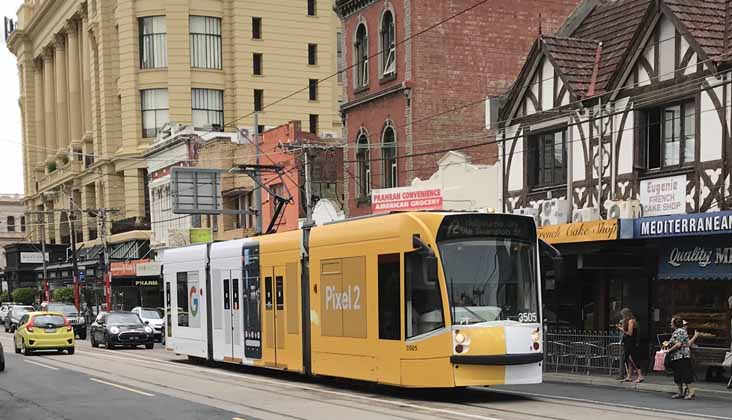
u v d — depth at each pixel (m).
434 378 15.06
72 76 81.88
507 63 32.81
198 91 66.06
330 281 18.06
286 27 68.06
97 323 37.66
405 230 15.82
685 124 20.45
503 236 15.86
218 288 23.97
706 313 20.28
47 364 27.56
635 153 21.58
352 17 35.16
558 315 25.14
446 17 31.88
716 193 19.22
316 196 39.78
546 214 24.38
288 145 38.91
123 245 63.75
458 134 31.88
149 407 15.98
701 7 20.58
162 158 55.34
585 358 20.91
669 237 19.84
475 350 14.94
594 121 22.97
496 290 15.53
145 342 36.09
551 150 25.02
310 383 19.67
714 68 19.22
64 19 82.88
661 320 21.70
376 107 33.47
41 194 91.25
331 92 69.94
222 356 23.70
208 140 50.34
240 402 16.23
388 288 16.19
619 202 21.20
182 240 49.25
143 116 65.88
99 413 15.42
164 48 65.31
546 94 25.06
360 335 16.94
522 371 15.45
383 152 33.09
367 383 19.20
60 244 84.81
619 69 22.06
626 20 24.98
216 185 38.31
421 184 30.02
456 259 15.35
